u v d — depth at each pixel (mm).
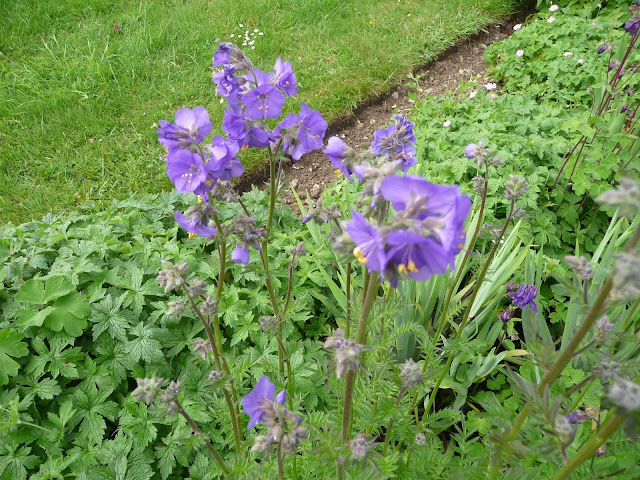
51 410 477
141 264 576
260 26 1077
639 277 186
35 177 811
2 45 1018
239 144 313
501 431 304
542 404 250
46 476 425
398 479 386
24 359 485
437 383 421
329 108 938
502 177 680
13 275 554
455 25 1128
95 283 544
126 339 495
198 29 1063
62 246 597
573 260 263
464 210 209
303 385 492
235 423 349
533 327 286
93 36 1040
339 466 287
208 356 376
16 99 914
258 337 523
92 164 827
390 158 349
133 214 647
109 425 485
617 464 351
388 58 1029
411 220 206
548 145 738
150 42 1014
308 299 566
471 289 568
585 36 991
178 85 954
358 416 368
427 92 990
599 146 694
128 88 950
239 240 324
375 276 243
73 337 493
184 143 284
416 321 547
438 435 521
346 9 1141
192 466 446
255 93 304
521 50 983
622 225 688
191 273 571
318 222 347
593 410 377
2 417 453
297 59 1008
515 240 577
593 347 291
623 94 807
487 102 865
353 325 405
